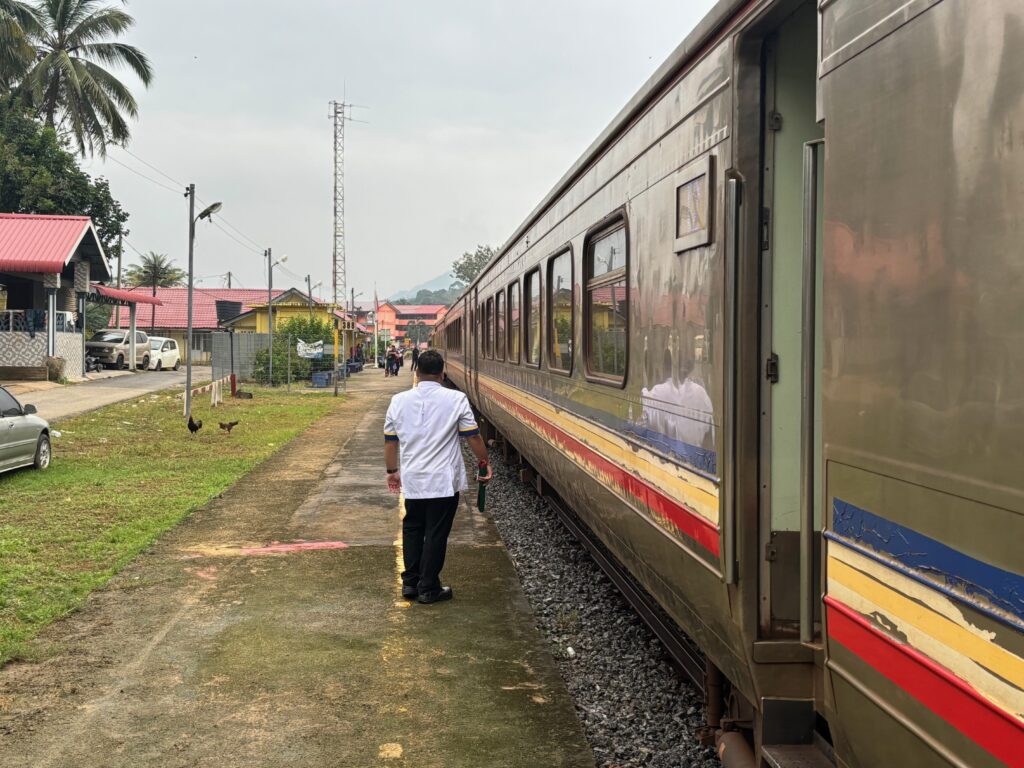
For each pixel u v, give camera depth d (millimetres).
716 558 3018
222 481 10211
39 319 25234
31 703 4055
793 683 2857
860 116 2084
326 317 43375
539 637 5031
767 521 2861
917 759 1889
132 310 33125
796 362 2844
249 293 57562
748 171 2807
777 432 2848
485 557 6840
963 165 1723
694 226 3209
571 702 4145
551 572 6656
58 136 32938
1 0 30156
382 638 4977
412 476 5527
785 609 2877
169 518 8125
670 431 3518
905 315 1903
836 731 2291
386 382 35031
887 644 1978
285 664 4562
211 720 3896
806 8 2707
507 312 9867
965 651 1702
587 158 5066
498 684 4336
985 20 1663
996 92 1632
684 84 3332
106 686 4258
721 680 3652
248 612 5422
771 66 2812
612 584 6289
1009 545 1581
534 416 7633
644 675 4641
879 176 2006
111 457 12172
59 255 24047
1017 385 1566
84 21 32625
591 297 5227
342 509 8680
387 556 6805
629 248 4164
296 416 18938
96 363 32375
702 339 3119
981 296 1666
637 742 3875
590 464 5195
